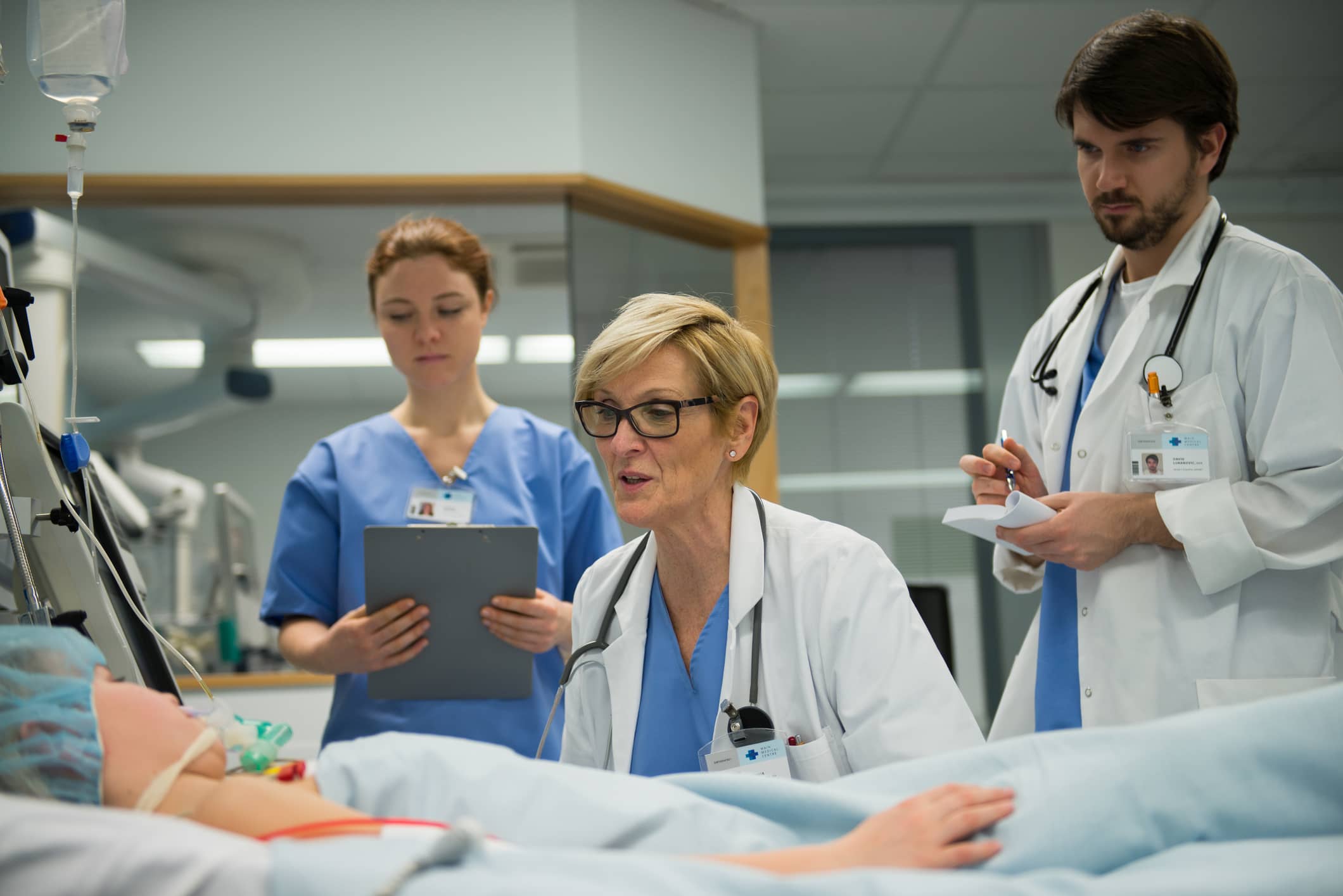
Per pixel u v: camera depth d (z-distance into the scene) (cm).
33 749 91
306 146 315
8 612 119
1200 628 146
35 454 126
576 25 326
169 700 101
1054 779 88
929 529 483
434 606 169
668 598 140
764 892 72
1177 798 86
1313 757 86
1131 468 152
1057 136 460
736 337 131
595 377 128
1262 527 142
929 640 127
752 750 120
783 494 482
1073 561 149
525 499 205
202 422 309
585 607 147
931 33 375
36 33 142
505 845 84
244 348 313
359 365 317
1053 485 168
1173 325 157
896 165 486
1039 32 376
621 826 90
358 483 203
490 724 189
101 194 307
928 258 505
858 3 356
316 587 201
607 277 334
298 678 300
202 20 315
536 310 320
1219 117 150
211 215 315
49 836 70
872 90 415
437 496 202
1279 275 150
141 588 145
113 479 295
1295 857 78
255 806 89
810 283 501
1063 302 181
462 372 206
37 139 303
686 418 126
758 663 129
